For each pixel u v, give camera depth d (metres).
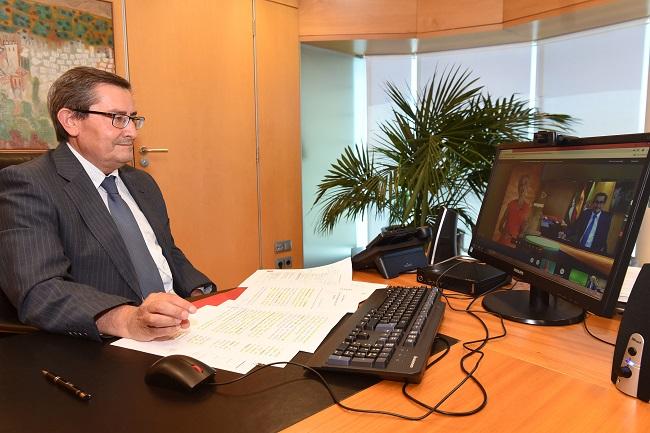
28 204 1.19
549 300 1.09
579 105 3.35
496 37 3.44
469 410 0.64
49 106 1.40
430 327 0.88
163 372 0.70
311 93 3.76
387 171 2.85
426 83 3.90
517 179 1.15
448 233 1.48
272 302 1.09
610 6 2.75
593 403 0.66
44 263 1.07
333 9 3.43
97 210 1.31
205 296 1.16
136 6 2.65
